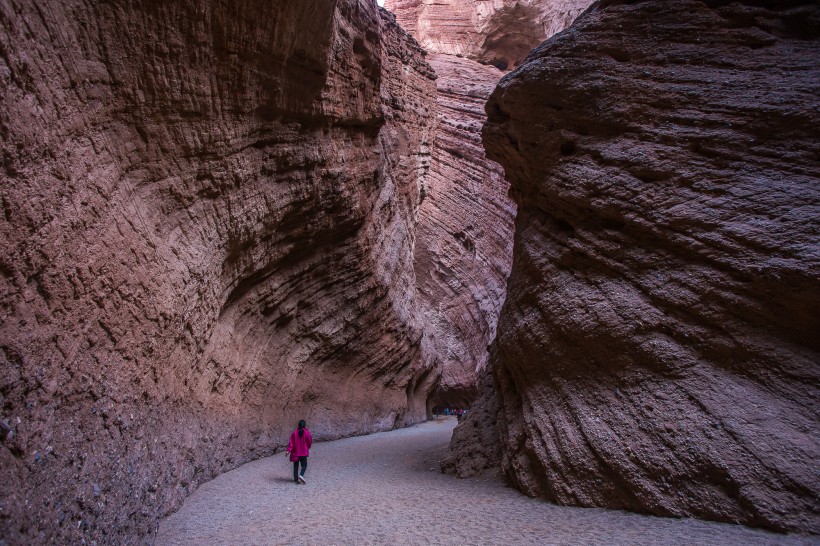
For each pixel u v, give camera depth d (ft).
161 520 20.99
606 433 22.03
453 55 141.90
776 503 17.15
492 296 103.50
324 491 27.50
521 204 36.27
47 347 14.82
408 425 74.90
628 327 23.22
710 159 23.85
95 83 18.94
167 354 23.97
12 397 13.01
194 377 28.78
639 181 25.22
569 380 25.23
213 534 19.74
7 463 12.32
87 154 18.35
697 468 19.10
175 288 24.71
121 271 19.97
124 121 21.50
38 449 13.56
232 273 33.99
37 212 14.67
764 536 16.58
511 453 27.20
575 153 28.81
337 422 53.06
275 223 37.60
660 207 24.06
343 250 50.55
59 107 16.39
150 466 20.48
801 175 21.84
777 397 19.26
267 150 34.88
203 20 24.49
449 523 20.26
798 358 19.57
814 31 25.68
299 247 43.80
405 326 71.82
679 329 21.98
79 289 16.92
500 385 32.63
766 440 18.33
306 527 20.25
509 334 30.60
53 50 16.10
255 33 28.73
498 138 35.22
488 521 20.30
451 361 119.44
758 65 25.23
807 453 17.57
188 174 26.48
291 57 33.42
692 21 27.48
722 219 22.34
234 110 29.78
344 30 43.14
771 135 23.06
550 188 29.30
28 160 14.40
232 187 30.91
